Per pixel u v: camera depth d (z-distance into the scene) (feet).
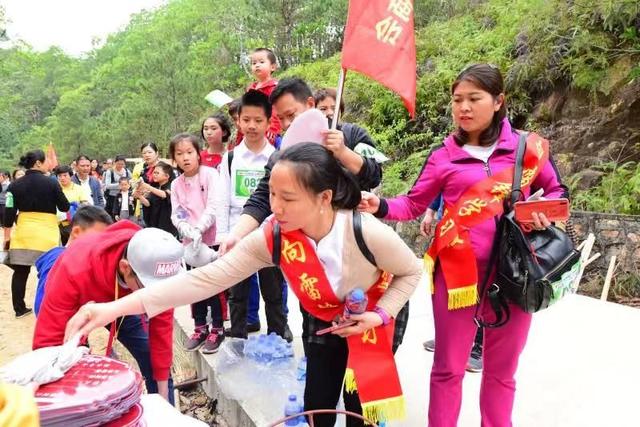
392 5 6.27
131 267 6.47
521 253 6.48
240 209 11.04
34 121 191.01
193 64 66.18
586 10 22.95
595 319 13.52
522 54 26.63
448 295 6.92
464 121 6.84
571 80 23.91
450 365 7.13
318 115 6.08
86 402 4.17
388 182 27.37
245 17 55.67
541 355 11.32
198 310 11.73
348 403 6.62
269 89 12.94
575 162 22.97
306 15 52.95
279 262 5.57
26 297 21.18
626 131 21.99
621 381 10.09
